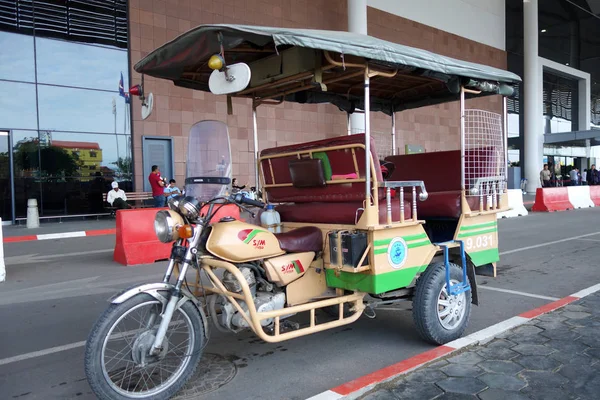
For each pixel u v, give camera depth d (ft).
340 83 18.17
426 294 13.42
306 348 14.12
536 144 90.58
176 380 10.80
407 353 13.62
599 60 113.70
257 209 15.47
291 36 11.18
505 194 17.38
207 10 53.83
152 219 28.48
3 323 17.10
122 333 11.91
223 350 14.06
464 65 15.52
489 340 13.97
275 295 12.35
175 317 11.40
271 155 16.17
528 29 88.74
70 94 48.83
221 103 54.49
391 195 13.58
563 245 31.83
